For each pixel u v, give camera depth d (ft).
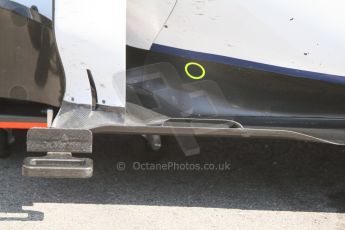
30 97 20.34
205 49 18.49
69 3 17.08
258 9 17.80
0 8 19.97
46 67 20.02
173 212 19.02
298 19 17.80
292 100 19.01
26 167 16.51
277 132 17.78
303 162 22.94
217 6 17.94
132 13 18.26
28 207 18.88
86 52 17.43
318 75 18.45
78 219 18.31
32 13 19.88
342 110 19.03
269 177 21.77
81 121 17.67
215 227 18.22
